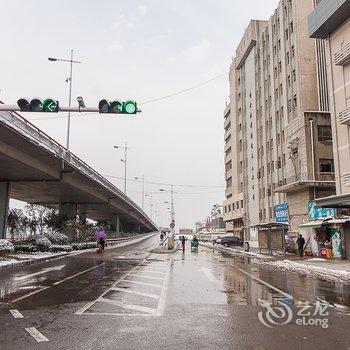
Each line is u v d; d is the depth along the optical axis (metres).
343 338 7.12
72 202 57.41
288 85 48.19
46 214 51.75
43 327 7.87
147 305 10.34
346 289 13.78
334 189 37.34
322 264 23.98
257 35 60.56
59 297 11.65
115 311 9.52
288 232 38.41
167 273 18.95
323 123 39.22
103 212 83.31
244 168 65.44
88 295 12.02
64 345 6.60
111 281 15.61
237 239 60.34
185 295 12.10
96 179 45.03
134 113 14.18
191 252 42.50
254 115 60.41
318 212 35.19
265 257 31.92
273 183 51.81
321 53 44.66
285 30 49.31
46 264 24.06
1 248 26.98
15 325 8.03
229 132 79.75
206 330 7.68
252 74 61.97
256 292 12.86
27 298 11.47
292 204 40.84
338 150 30.67
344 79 30.19
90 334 7.33
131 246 54.44
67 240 41.09
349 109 27.94
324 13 30.55
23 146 27.80
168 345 6.64
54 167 35.66
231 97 75.69
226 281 15.95
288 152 43.25
